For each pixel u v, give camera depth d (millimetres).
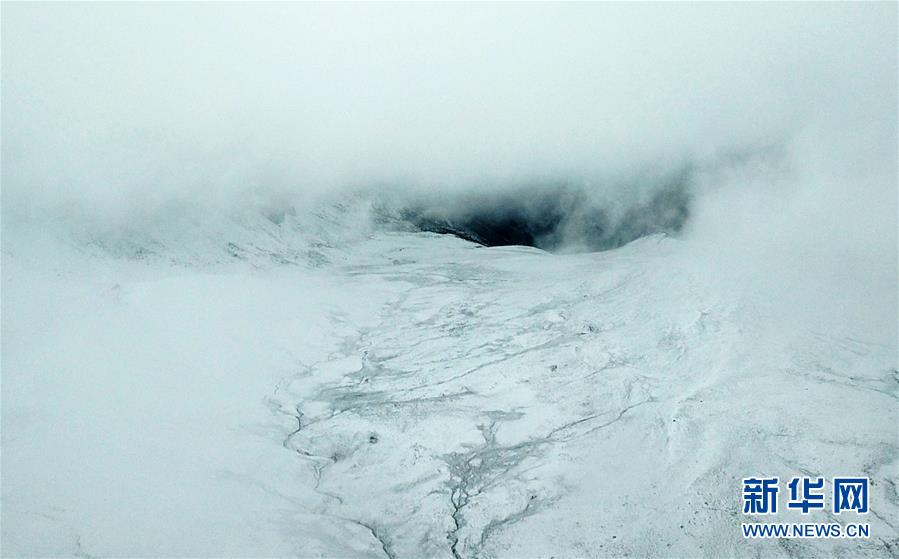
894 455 15977
